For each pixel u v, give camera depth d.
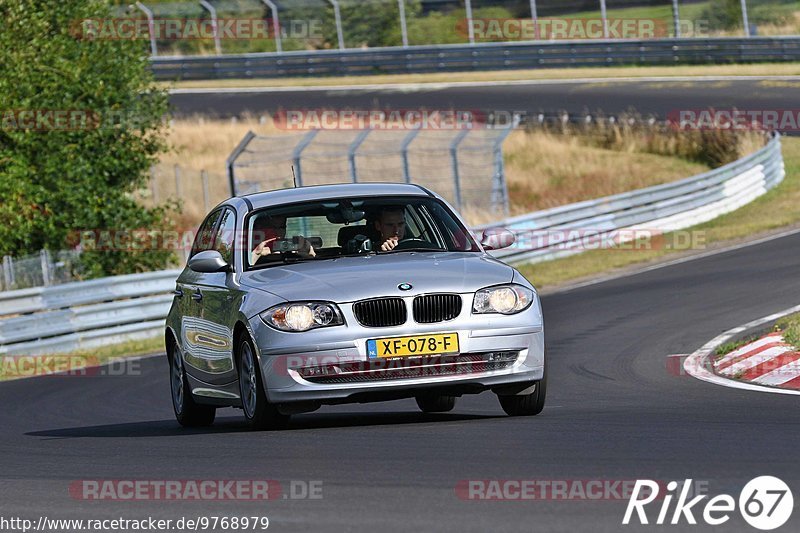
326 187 33.19
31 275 70.31
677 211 97.19
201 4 170.75
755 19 161.12
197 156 129.88
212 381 31.91
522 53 158.88
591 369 41.97
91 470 24.95
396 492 20.08
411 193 32.75
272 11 172.12
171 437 30.00
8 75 76.56
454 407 35.53
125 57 82.12
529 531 17.05
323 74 165.75
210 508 19.83
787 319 45.75
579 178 123.81
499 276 28.98
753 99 134.25
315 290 28.02
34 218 76.75
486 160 112.12
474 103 142.12
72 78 77.94
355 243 31.11
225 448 26.36
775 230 90.56
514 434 25.86
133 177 84.25
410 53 163.00
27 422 38.69
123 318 66.19
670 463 21.39
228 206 33.41
